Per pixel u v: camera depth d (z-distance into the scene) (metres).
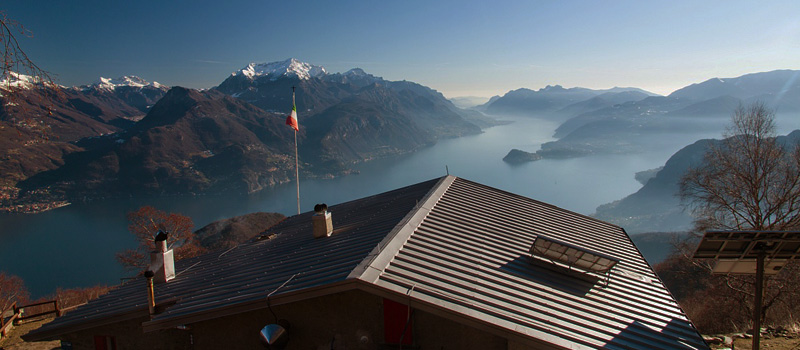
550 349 9.05
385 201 21.03
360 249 12.21
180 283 14.41
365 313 10.04
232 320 11.07
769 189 25.20
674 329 10.87
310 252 13.56
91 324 13.47
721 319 25.77
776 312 24.47
